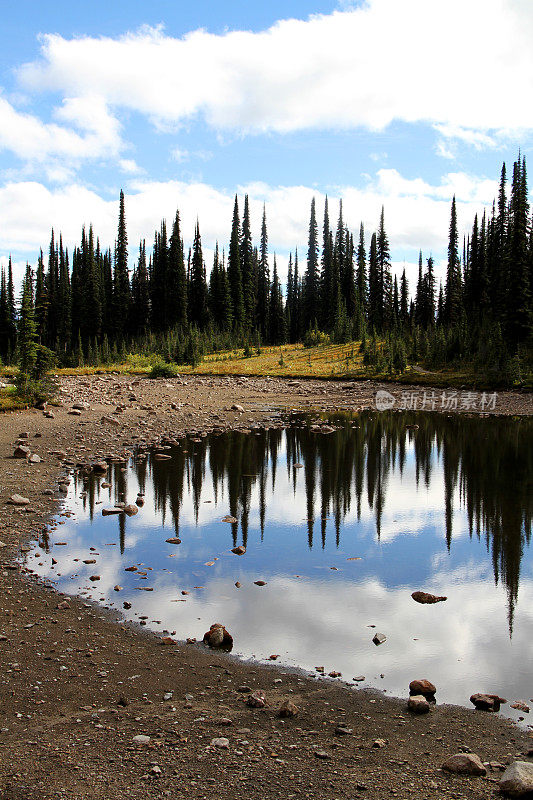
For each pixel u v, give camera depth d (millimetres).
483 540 13977
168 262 109625
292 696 7141
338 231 118625
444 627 9312
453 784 5254
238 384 60156
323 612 9805
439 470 22344
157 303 108250
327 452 25906
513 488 19422
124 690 7145
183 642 8602
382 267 95188
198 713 6629
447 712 6840
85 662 7840
